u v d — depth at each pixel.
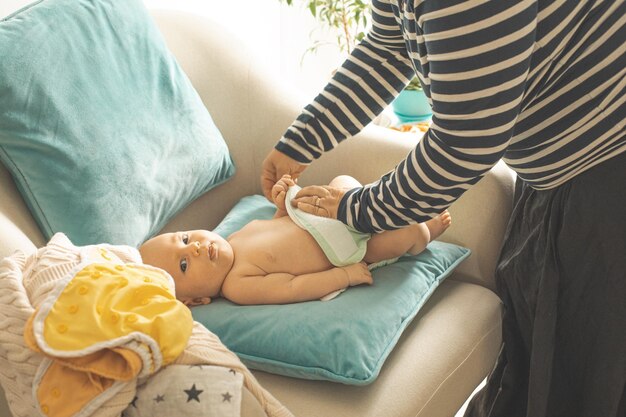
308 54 2.47
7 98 1.09
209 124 1.44
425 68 0.91
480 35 0.79
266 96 1.56
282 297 1.19
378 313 1.14
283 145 1.24
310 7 2.10
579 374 1.11
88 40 1.23
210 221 1.52
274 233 1.28
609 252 1.00
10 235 1.01
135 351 0.79
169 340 0.82
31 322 0.80
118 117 1.23
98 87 1.21
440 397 1.15
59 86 1.15
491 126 0.85
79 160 1.15
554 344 1.10
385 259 1.29
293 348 1.09
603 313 1.04
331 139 1.22
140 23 1.35
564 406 1.15
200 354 0.85
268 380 1.12
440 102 0.86
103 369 0.79
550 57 0.88
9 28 1.13
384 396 1.08
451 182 0.93
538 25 0.84
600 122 0.93
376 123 1.94
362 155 1.48
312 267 1.25
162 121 1.32
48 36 1.17
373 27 1.14
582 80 0.91
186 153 1.35
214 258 1.25
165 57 1.38
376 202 1.06
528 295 1.14
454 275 1.44
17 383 0.85
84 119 1.17
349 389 1.08
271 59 2.34
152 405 0.82
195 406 0.81
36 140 1.11
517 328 1.22
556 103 0.94
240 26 2.14
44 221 1.14
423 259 1.31
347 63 1.20
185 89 1.40
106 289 0.84
